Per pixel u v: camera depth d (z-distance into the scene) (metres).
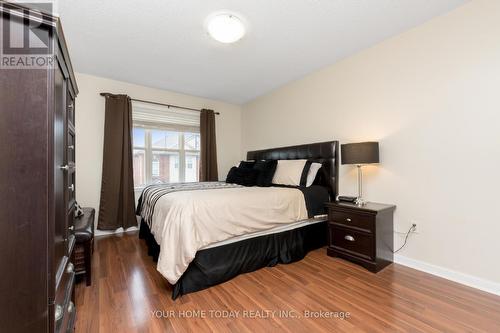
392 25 2.17
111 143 3.29
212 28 2.10
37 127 0.81
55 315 0.89
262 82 3.60
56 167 0.94
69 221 1.33
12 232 0.79
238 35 2.18
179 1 1.80
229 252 2.01
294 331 1.36
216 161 4.37
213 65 2.98
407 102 2.26
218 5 1.85
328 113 3.05
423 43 2.14
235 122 4.77
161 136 3.94
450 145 1.99
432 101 2.10
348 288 1.84
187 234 1.70
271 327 1.39
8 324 0.79
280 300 1.68
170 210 1.81
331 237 2.52
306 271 2.15
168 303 1.64
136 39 2.36
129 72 3.18
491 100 1.78
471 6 1.87
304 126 3.41
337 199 2.74
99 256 2.50
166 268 1.66
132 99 3.57
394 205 2.36
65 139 1.19
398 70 2.33
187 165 4.23
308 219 2.61
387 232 2.26
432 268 2.09
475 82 1.86
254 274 2.09
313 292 1.78
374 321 1.44
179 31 2.21
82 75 3.21
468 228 1.90
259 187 2.81
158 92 3.85
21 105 0.79
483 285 1.81
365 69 2.61
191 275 1.79
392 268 2.21
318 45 2.51
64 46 1.03
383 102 2.46
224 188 2.65
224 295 1.75
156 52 2.63
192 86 3.75
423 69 2.15
